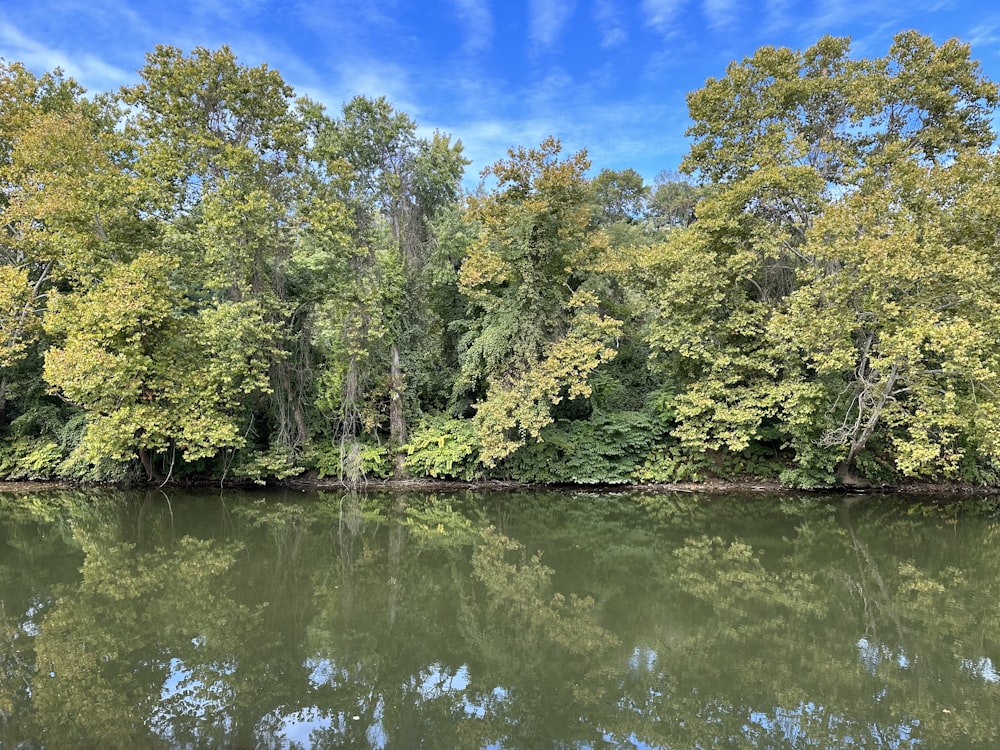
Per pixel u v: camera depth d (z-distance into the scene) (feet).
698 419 55.06
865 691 19.60
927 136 52.39
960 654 22.47
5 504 51.01
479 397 61.57
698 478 58.90
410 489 58.03
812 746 16.43
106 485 58.34
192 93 50.31
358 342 56.54
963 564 34.55
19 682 19.97
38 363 59.26
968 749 16.16
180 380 50.24
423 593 29.58
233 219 48.88
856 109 51.26
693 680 20.56
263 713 18.15
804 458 53.01
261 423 60.03
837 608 27.37
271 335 52.49
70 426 56.95
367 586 30.66
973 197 41.88
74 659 21.84
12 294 47.67
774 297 57.41
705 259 51.55
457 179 64.95
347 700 19.20
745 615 26.66
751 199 52.29
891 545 38.68
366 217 60.18
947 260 40.57
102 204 48.60
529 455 59.31
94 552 37.01
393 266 59.62
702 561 35.24
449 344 66.03
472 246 56.18
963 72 52.21
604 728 17.62
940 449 46.83
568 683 20.53
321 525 44.70
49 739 16.47
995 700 19.01
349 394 57.00
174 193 51.70
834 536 41.09
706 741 16.66
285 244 55.77
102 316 45.09
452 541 40.19
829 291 45.60
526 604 28.09
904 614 26.55
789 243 54.85
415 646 23.36
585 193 55.72
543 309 55.36
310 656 22.35
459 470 59.00
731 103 56.34
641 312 63.10
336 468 59.41
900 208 45.37
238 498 53.98
